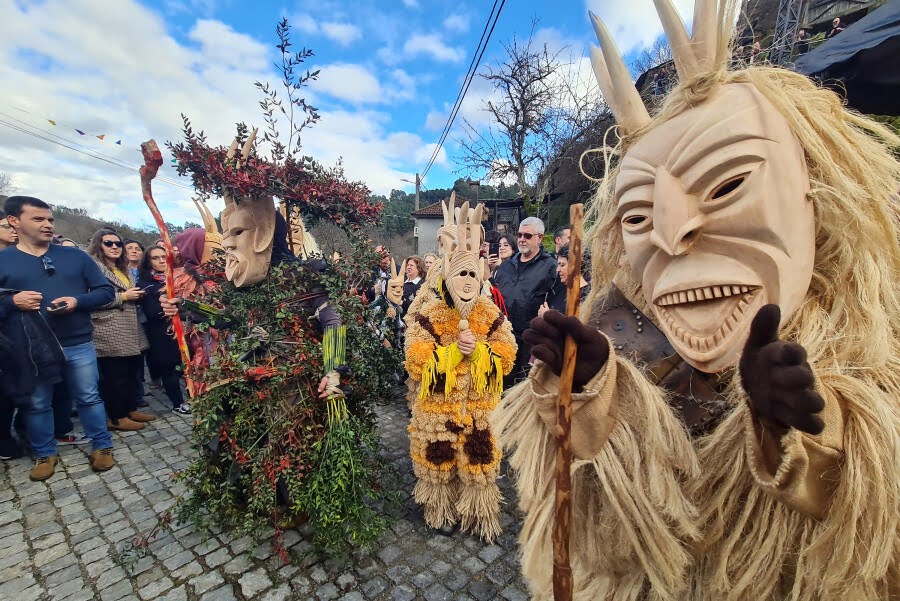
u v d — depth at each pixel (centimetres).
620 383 80
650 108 102
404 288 527
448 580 210
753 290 71
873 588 65
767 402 54
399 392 482
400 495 250
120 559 215
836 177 71
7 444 327
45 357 290
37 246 300
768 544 73
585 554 94
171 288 239
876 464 60
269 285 214
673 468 79
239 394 205
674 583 82
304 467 205
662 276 78
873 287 71
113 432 383
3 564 219
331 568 215
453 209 279
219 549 227
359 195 221
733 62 87
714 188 72
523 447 94
